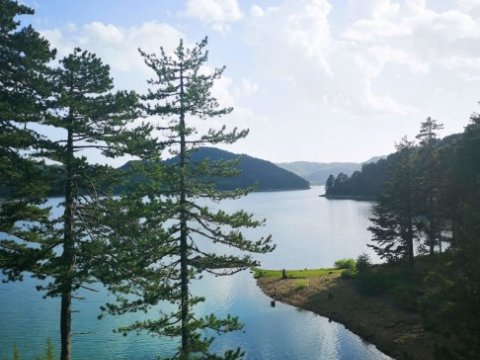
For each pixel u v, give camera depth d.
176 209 20.36
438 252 54.41
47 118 19.89
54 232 21.66
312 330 40.75
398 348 33.94
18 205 20.36
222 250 89.12
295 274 62.50
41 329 40.97
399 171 49.84
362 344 36.81
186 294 20.59
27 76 20.27
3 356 34.31
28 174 19.88
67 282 19.45
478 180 48.81
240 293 55.75
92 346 36.06
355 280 52.31
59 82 21.95
